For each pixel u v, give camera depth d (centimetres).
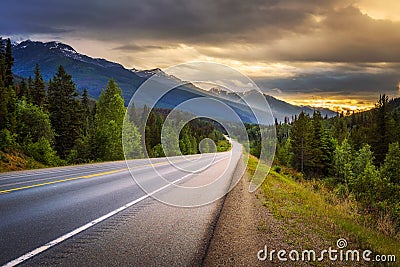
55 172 1750
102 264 445
